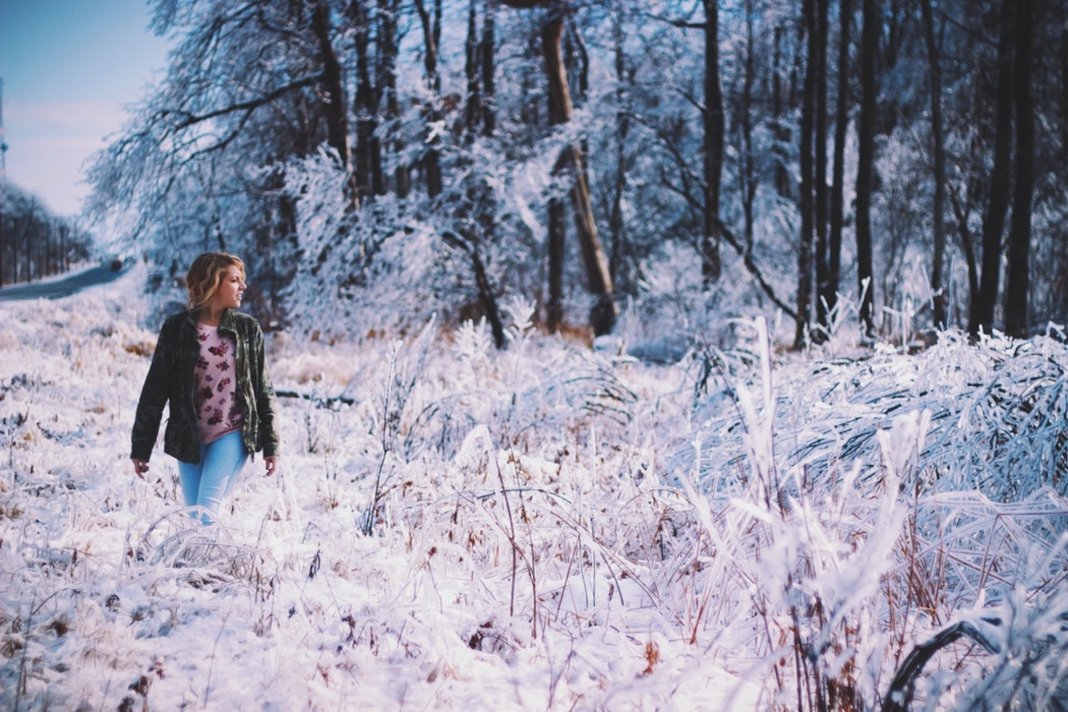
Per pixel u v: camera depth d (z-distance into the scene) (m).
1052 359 4.30
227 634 3.01
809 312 16.44
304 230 16.58
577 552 3.89
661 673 2.35
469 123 19.62
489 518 3.61
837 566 2.25
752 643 2.99
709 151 19.86
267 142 20.70
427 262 16.44
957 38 20.95
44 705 2.39
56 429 6.52
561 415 7.43
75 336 11.96
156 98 19.44
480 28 20.86
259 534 3.77
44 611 3.08
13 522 4.13
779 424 4.70
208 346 3.84
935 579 3.28
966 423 3.93
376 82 19.62
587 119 20.00
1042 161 17.95
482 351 8.82
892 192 20.62
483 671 2.80
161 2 18.27
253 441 3.95
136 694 2.50
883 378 4.93
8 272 58.06
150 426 3.81
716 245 19.33
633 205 28.25
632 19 21.30
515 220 18.39
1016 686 2.09
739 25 22.58
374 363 8.98
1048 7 16.50
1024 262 11.63
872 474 3.93
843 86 16.52
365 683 2.68
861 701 2.32
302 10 18.78
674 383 10.26
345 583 3.60
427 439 6.64
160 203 19.70
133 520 4.29
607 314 20.23
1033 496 3.26
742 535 3.24
